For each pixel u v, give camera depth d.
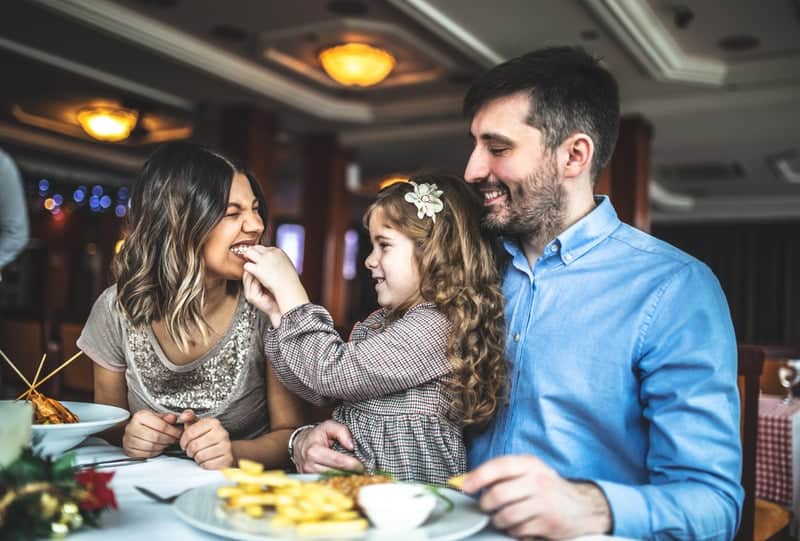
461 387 1.06
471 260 1.16
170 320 1.23
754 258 12.06
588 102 1.10
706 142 7.37
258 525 0.65
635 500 0.79
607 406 1.02
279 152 8.52
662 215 12.35
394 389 1.07
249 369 1.29
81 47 5.18
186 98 6.37
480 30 4.68
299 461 1.13
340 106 6.81
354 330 1.29
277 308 1.09
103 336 1.30
